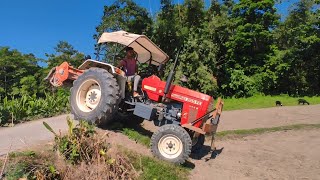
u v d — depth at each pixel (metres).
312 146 8.87
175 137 6.52
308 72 28.58
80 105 7.59
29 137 6.78
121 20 23.34
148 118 7.23
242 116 13.66
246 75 26.69
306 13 28.03
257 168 7.13
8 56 38.94
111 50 7.91
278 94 26.97
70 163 5.29
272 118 13.23
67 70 8.23
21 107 10.24
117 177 5.34
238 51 26.89
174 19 23.84
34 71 39.81
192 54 22.59
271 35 26.77
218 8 26.78
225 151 8.26
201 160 7.43
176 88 7.38
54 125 8.24
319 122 12.30
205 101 7.13
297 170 7.09
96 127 7.45
